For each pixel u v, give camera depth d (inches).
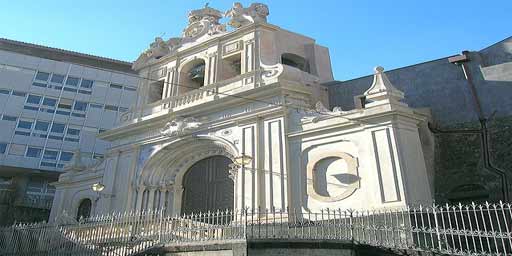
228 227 466.6
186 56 888.9
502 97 610.5
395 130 552.7
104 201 808.9
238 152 674.8
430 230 434.6
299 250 405.1
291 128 649.6
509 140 577.9
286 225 521.3
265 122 671.8
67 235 569.0
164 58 919.7
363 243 442.9
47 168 1314.0
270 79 699.4
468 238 455.2
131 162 815.1
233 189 716.0
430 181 586.9
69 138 1387.8
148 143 810.2
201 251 417.4
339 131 599.5
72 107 1437.0
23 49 1505.9
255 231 505.4
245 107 706.2
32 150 1326.3
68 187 948.6
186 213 758.5
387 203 516.1
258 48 767.1
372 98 582.2
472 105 631.8
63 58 1557.6
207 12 933.2
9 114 1348.4
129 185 789.9
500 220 486.0
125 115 908.6
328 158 595.5
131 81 1549.0
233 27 840.9
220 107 731.4
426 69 701.3
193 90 802.8
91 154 1385.3
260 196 622.5
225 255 400.8
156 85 938.1
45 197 1280.8
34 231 604.7
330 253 417.1
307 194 591.5
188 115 772.0
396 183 520.7
